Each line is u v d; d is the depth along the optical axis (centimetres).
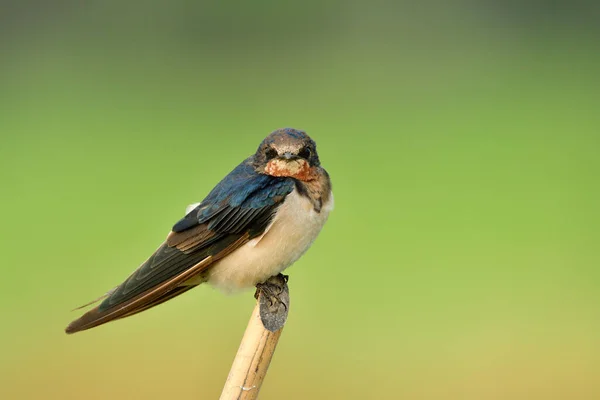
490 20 3061
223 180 626
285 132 619
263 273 600
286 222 590
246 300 1247
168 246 604
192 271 594
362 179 1844
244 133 2130
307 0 3003
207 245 596
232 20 2994
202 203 616
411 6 3000
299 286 1318
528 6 3052
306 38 2973
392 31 3039
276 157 604
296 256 604
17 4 2898
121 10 2984
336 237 1527
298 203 594
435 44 2933
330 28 3009
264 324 488
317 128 2189
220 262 605
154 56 2789
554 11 3045
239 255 596
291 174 602
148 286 588
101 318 574
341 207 1686
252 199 593
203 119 2252
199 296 1277
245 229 592
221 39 2966
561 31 3055
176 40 2941
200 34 3000
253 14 2989
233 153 1975
